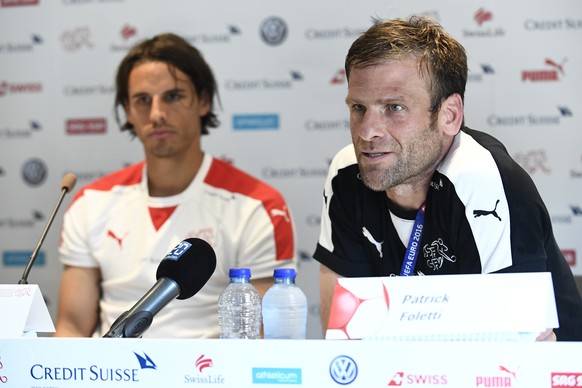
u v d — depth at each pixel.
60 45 5.24
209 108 4.32
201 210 4.00
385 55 2.46
